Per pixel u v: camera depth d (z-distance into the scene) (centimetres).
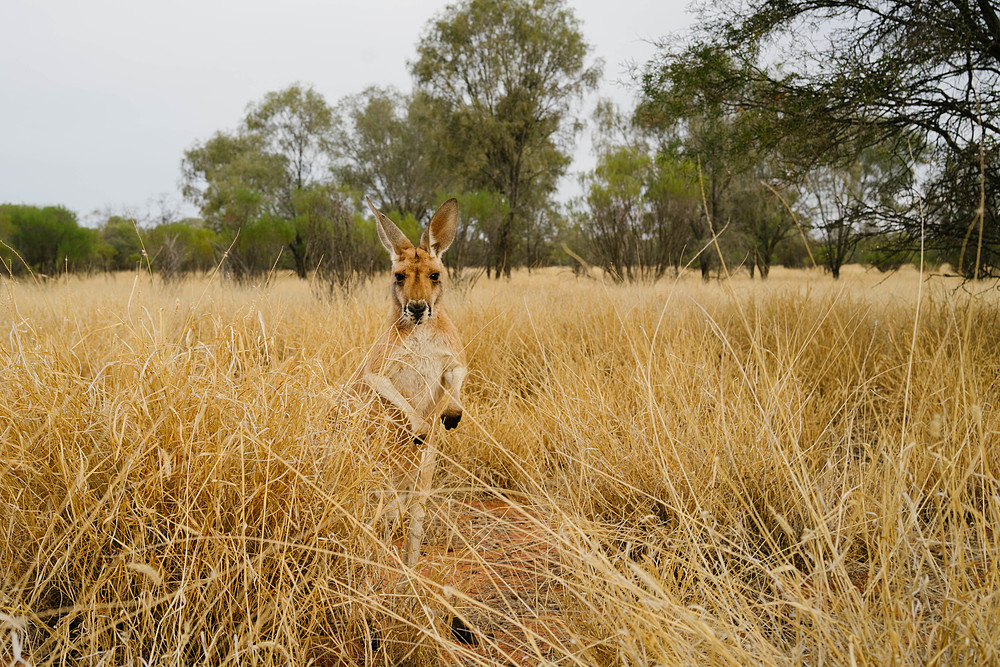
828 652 197
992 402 369
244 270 1520
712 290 993
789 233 2778
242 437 244
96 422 259
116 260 2423
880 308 701
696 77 791
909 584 236
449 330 387
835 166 809
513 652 256
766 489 315
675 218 1559
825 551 287
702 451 348
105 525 235
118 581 224
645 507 329
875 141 748
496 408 496
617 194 1509
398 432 350
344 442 283
